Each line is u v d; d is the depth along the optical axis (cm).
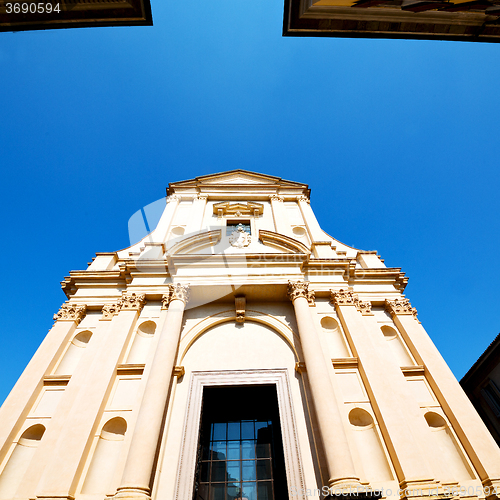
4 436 779
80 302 1159
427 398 937
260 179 1992
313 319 1059
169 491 748
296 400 922
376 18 596
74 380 902
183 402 920
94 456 774
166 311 1088
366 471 777
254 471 871
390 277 1284
